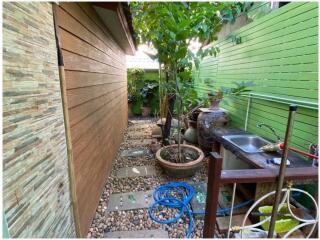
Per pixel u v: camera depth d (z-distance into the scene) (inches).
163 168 99.6
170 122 132.5
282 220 53.0
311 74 64.6
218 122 120.7
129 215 72.6
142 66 268.2
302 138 68.4
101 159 84.4
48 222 36.9
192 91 94.2
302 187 64.0
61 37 45.3
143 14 108.0
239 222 65.2
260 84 92.0
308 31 65.2
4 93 25.8
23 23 30.3
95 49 76.2
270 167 57.6
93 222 68.9
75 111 53.5
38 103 34.2
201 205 76.6
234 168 88.5
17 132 28.4
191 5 86.0
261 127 92.1
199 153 104.9
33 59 32.8
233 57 117.2
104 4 69.5
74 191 49.2
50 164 38.2
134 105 271.1
